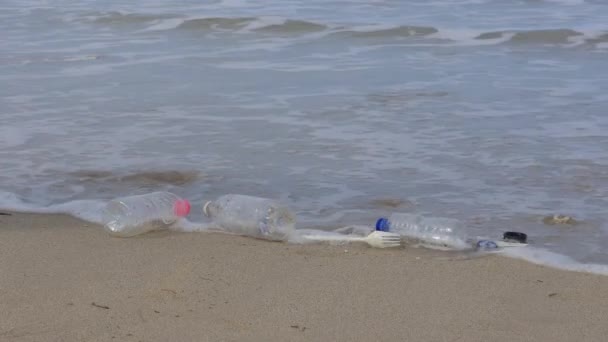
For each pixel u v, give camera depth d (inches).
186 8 393.7
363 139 225.6
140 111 242.7
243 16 363.9
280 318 168.1
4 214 196.1
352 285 175.0
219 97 251.9
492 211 197.2
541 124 232.4
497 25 346.9
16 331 165.5
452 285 175.2
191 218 196.1
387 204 200.1
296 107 244.2
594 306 170.6
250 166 214.4
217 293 173.0
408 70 274.5
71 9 391.2
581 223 192.5
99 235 188.7
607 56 292.5
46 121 237.0
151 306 170.1
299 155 218.7
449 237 186.1
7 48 312.3
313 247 185.8
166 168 213.9
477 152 219.0
